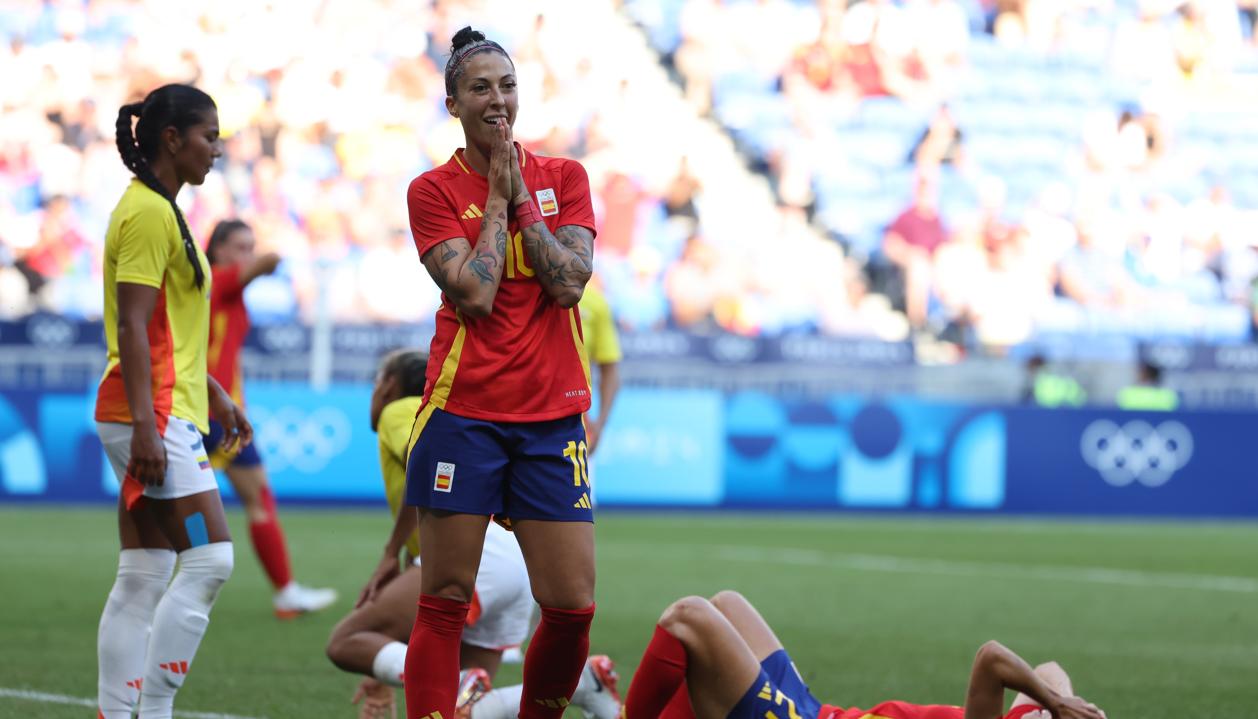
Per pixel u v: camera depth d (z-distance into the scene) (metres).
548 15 75.69
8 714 17.78
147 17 70.69
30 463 52.97
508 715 15.65
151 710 15.02
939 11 80.38
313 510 54.16
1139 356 68.50
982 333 72.50
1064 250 76.19
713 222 73.12
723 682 12.72
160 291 14.96
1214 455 61.41
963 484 59.66
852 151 76.81
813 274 72.19
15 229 66.06
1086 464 60.38
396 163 70.62
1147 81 82.12
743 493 58.34
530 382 13.16
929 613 31.16
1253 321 75.69
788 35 78.38
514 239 13.25
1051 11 82.06
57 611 28.08
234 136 69.44
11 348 58.06
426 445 13.25
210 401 16.77
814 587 35.50
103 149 68.38
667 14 77.38
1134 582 38.19
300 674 21.53
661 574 37.44
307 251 67.25
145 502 15.23
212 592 15.26
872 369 63.94
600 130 74.81
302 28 71.44
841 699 20.61
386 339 59.47
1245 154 81.44
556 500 13.25
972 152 78.19
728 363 63.28
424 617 13.36
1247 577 39.84
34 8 70.00
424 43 73.25
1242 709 20.41
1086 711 11.88
